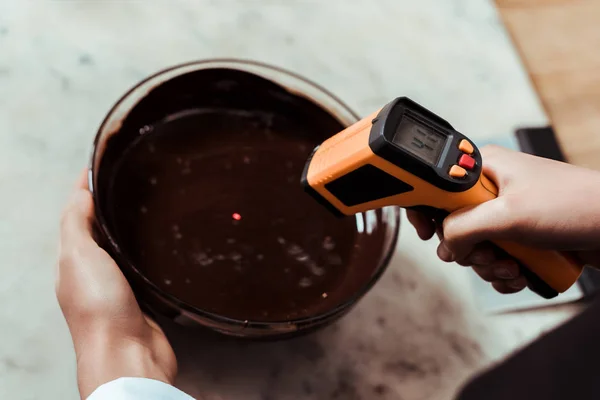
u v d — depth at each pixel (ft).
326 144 1.62
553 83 2.47
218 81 1.96
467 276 2.08
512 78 2.39
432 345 1.98
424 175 1.50
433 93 2.31
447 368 1.96
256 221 1.88
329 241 1.89
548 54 2.51
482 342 2.00
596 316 1.27
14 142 1.98
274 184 1.94
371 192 1.57
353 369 1.91
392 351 1.95
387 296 2.01
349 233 1.92
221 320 1.63
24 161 1.97
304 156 2.00
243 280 1.81
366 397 1.89
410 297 2.02
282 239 1.87
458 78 2.36
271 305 1.79
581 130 2.41
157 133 1.95
